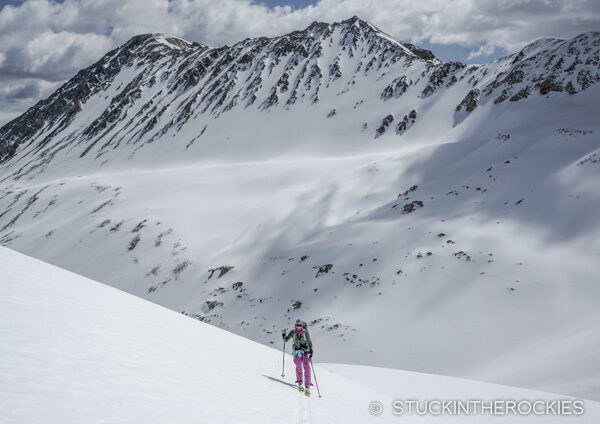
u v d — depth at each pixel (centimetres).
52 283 1289
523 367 3878
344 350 5353
